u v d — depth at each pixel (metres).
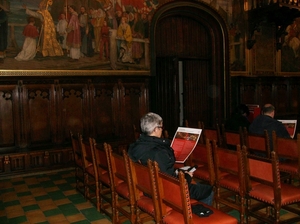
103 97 8.62
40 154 7.55
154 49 9.55
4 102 7.34
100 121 8.59
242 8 11.33
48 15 7.80
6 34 7.29
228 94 11.12
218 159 4.19
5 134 7.38
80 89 8.25
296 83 12.90
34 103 7.68
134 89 9.16
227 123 7.14
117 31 8.88
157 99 10.11
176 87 9.67
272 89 12.14
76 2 8.18
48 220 4.65
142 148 3.56
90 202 5.36
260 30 11.83
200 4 10.40
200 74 11.27
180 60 10.93
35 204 5.34
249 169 3.74
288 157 4.66
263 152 5.20
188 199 2.76
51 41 7.85
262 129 5.37
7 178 7.07
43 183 6.62
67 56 8.09
